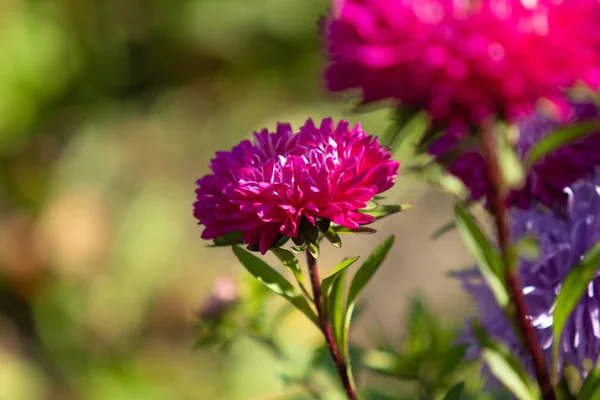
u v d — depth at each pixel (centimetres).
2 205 157
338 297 53
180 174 162
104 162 163
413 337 65
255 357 125
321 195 49
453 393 54
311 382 65
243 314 66
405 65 45
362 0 46
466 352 59
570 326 53
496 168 47
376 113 146
